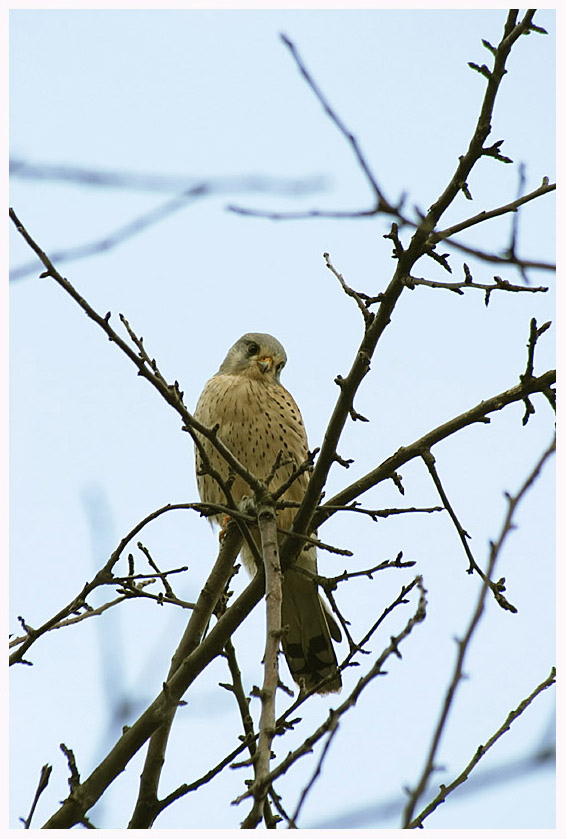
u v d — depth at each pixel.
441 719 5.34
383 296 7.91
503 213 7.25
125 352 7.86
